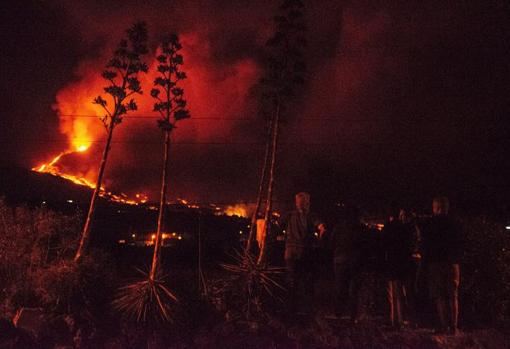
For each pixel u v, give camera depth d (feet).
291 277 27.89
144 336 24.36
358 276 27.20
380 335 25.00
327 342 23.97
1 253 27.99
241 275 28.22
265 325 25.63
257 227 32.07
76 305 26.18
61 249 29.53
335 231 27.71
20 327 23.80
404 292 29.43
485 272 29.32
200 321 26.61
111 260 30.17
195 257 40.68
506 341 24.54
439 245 25.77
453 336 25.14
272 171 31.30
